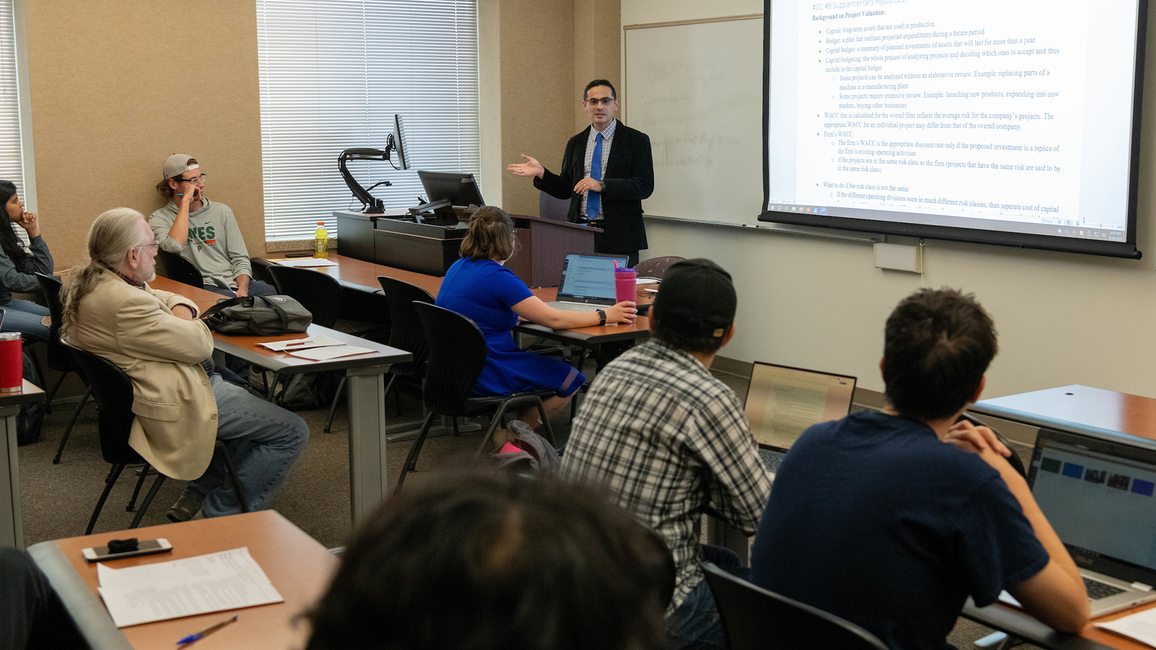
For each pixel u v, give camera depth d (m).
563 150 6.39
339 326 4.81
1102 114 3.71
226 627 1.33
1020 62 3.96
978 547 1.30
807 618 1.26
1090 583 1.59
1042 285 4.06
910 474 1.34
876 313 4.77
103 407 2.91
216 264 5.19
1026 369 4.16
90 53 4.92
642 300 4.03
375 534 0.38
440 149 6.32
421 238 4.99
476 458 0.45
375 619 0.36
